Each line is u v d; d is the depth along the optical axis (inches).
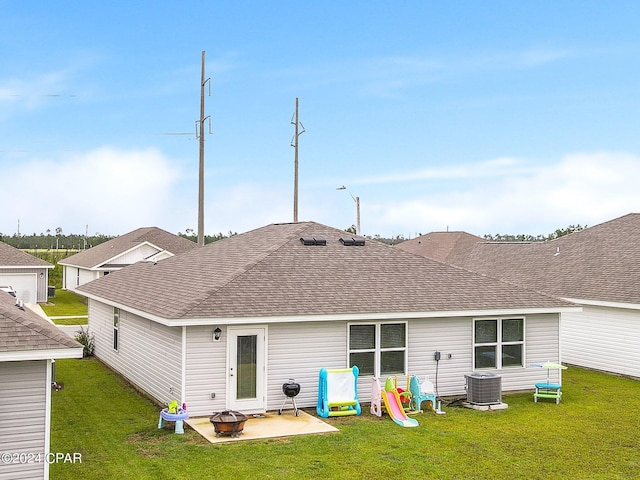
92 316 1004.6
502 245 1320.1
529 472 458.6
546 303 743.1
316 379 647.1
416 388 639.1
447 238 1973.4
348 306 653.9
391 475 447.2
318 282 692.1
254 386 621.9
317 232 819.4
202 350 601.6
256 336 622.8
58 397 683.4
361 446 513.3
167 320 582.9
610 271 954.7
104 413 613.9
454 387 709.3
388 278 732.7
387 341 679.7
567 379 829.8
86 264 1849.2
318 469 456.8
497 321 730.8
